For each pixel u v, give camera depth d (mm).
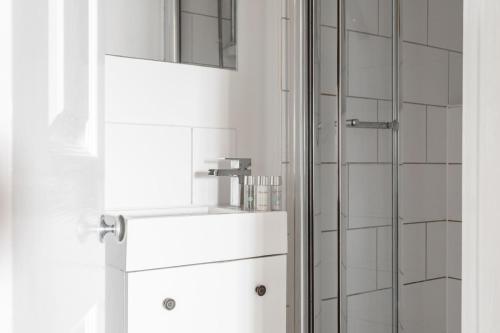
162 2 1542
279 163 1788
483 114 1025
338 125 1556
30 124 373
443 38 1688
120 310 1247
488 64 1019
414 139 1593
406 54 1575
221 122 1666
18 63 346
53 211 444
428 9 1640
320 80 1646
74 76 541
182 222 1301
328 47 1606
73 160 534
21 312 353
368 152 1503
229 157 1682
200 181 1628
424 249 1597
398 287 1493
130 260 1220
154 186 1541
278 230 1505
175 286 1289
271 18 1773
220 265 1372
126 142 1490
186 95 1594
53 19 451
